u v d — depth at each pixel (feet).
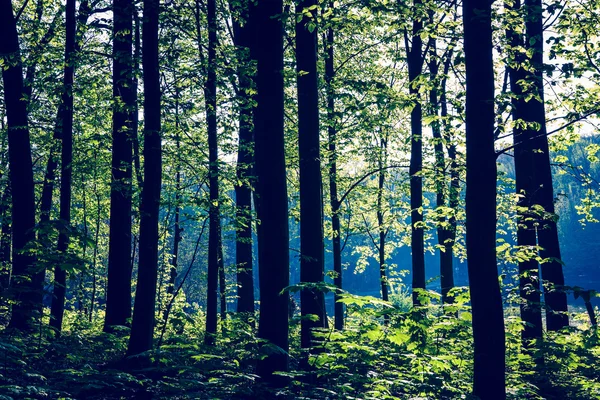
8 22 42.52
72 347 33.47
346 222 82.23
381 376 23.97
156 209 33.88
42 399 22.16
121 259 49.75
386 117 55.01
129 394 25.63
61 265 25.66
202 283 165.37
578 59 43.32
